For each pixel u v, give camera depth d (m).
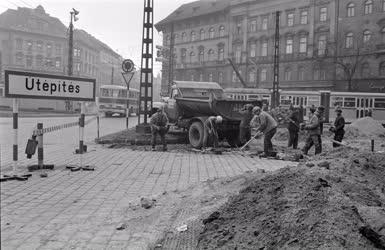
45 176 9.42
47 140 18.59
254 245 4.15
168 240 4.99
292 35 65.62
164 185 8.64
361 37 57.44
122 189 8.19
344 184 5.50
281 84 66.50
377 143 21.44
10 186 8.32
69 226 5.71
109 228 5.64
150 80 21.09
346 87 58.47
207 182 7.87
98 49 110.81
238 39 74.06
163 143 15.42
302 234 4.06
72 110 58.00
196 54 83.06
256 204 4.86
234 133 16.81
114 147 16.11
